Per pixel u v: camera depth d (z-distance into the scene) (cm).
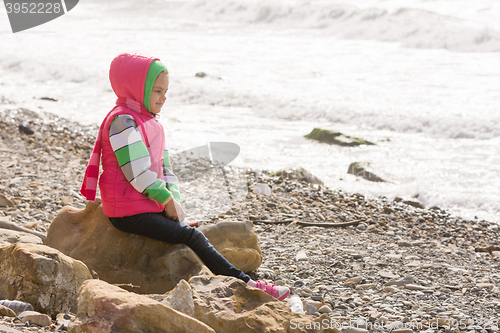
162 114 1188
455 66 1636
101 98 1362
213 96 1357
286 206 623
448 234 560
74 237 345
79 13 3603
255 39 2344
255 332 242
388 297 366
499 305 354
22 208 527
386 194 716
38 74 1659
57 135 955
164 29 2762
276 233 529
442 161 863
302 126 1115
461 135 1024
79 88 1495
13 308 253
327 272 417
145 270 328
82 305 220
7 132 927
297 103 1259
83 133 991
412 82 1460
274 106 1259
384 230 564
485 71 1549
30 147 847
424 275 418
